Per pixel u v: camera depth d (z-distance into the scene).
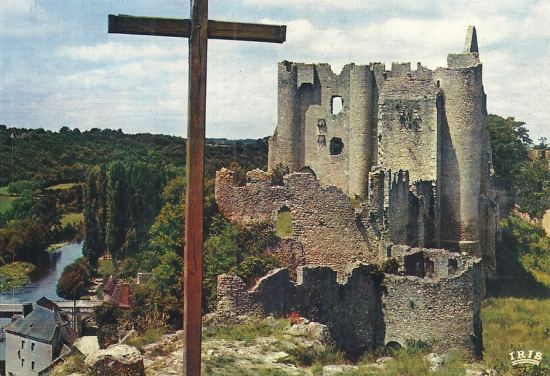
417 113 63.50
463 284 48.09
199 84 19.31
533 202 86.31
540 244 73.81
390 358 43.69
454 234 63.59
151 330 39.53
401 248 51.72
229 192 50.34
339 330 46.97
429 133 63.28
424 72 64.38
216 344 36.22
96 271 59.81
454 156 63.62
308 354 36.91
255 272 45.84
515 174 89.12
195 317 19.42
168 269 46.53
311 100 68.81
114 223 62.75
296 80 69.00
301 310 45.47
